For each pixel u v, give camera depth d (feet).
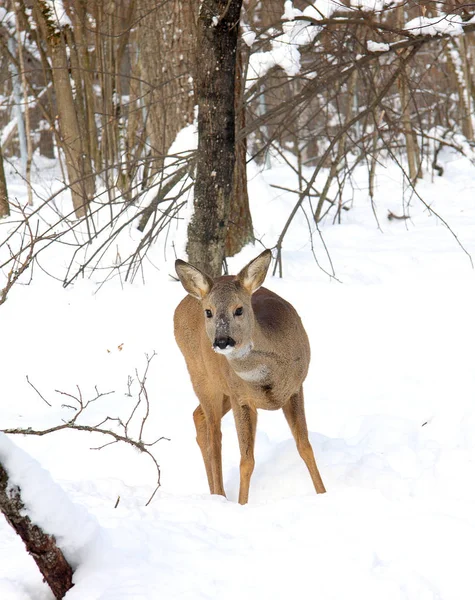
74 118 55.88
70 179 55.47
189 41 47.75
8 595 17.31
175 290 42.39
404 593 16.94
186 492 26.91
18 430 17.48
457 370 34.22
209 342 25.25
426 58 96.78
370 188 55.88
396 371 35.27
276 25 44.16
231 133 36.24
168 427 31.01
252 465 24.39
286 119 45.24
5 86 102.12
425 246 50.49
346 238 54.54
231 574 17.66
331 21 42.06
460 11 43.60
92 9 59.47
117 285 43.39
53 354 38.29
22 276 44.37
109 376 36.68
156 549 18.48
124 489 25.53
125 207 41.09
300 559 18.10
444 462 24.31
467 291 41.19
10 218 55.62
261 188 56.90
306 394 34.40
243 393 24.27
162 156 40.68
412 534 19.13
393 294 41.73
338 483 24.84
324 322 39.58
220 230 37.29
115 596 16.39
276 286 42.47
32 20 63.77
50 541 16.63
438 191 71.15
